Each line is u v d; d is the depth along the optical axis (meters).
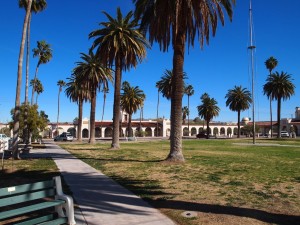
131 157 24.52
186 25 19.94
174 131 20.17
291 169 17.41
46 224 7.00
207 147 40.62
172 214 8.42
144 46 35.34
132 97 85.94
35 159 23.08
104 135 115.38
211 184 12.71
